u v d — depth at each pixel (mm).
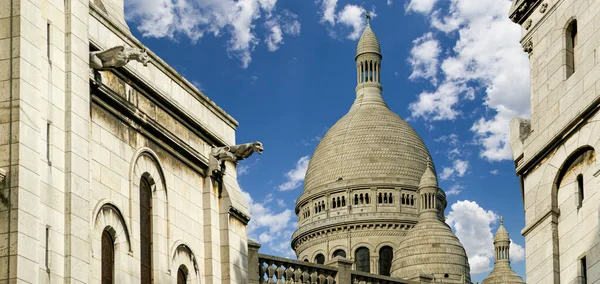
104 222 38125
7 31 34250
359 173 175500
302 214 180375
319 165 180625
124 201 39406
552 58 44094
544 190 43469
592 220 40812
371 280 61188
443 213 168500
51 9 36000
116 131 39406
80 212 35594
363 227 171875
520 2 46125
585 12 42531
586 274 40906
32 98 34312
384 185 173375
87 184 36156
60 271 34562
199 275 43531
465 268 146250
